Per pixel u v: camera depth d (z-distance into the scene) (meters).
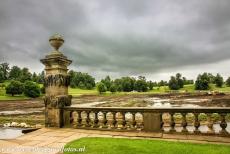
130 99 86.44
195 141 7.66
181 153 6.18
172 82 193.50
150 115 8.86
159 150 6.46
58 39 10.59
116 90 166.62
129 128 9.17
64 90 10.82
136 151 6.37
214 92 118.19
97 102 67.88
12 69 169.62
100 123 9.87
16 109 49.12
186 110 8.43
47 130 9.91
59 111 10.34
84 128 9.88
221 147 6.78
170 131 8.57
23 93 98.50
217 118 14.43
